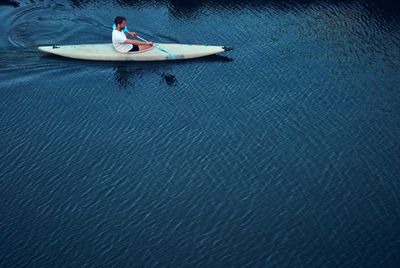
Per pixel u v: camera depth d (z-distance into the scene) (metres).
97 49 20.77
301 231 14.48
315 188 15.65
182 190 15.64
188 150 16.88
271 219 14.80
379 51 21.17
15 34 21.69
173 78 19.88
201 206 15.19
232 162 16.47
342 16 23.34
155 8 23.88
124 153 16.78
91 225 14.66
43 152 16.80
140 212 15.03
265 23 22.91
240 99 18.83
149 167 16.34
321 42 21.70
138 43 20.41
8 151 16.80
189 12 23.64
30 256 13.88
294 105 18.56
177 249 14.09
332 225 14.63
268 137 17.31
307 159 16.55
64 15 23.12
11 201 15.27
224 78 19.81
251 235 14.42
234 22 22.98
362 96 18.95
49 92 19.08
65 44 21.31
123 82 19.66
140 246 14.16
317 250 14.02
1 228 14.54
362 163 16.41
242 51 21.23
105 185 15.78
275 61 20.64
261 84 19.50
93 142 17.17
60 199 15.37
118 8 23.81
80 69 20.22
